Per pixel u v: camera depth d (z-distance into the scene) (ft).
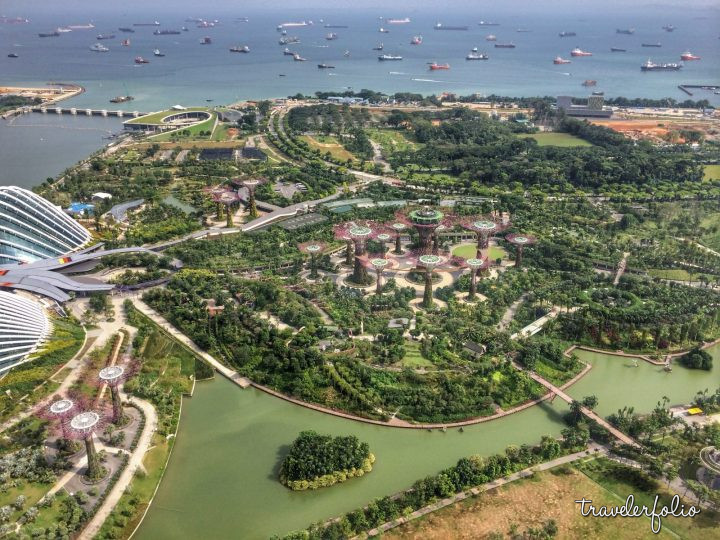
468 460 554.05
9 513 488.85
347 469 555.28
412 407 647.15
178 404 655.76
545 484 547.08
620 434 605.73
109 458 565.53
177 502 526.57
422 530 494.59
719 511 512.63
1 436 579.89
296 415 647.56
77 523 487.61
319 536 474.90
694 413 645.51
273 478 557.33
